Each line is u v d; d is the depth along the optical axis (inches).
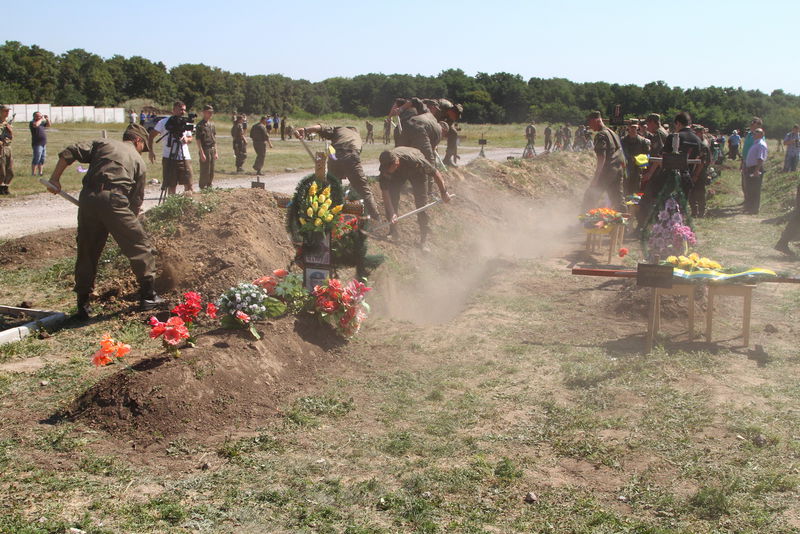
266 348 228.5
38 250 392.2
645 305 298.8
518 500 159.9
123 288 308.8
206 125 617.6
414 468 173.8
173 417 189.6
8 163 655.8
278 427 195.2
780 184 794.8
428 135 420.8
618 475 171.3
